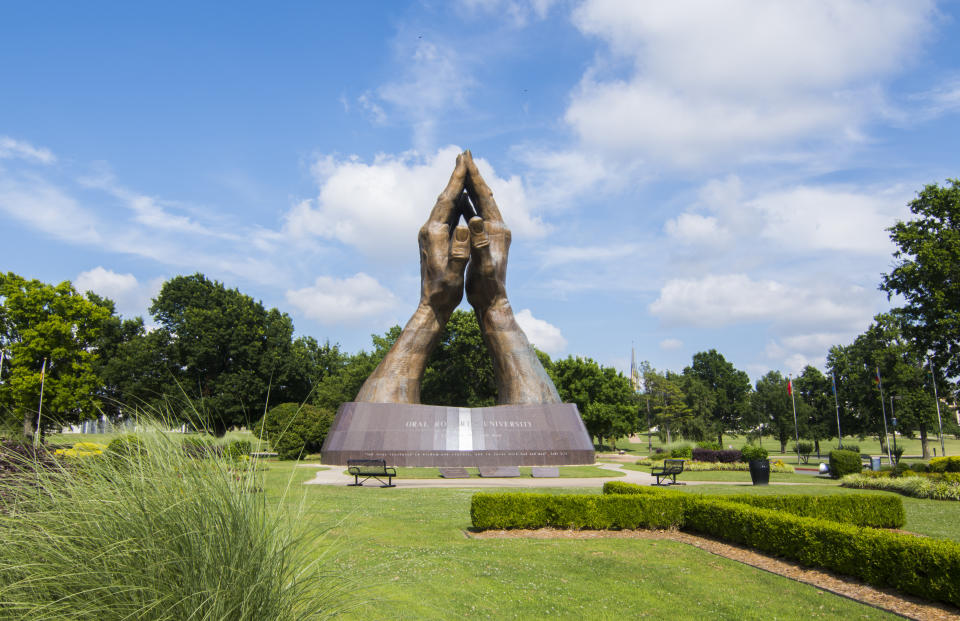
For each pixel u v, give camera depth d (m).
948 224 32.81
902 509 11.50
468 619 6.12
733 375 95.81
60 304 48.41
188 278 53.00
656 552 9.09
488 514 10.52
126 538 3.56
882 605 6.72
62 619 3.35
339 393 51.69
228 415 48.25
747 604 6.68
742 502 11.27
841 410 60.59
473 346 49.06
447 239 26.25
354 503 12.74
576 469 23.25
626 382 60.09
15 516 3.68
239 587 3.67
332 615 4.20
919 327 33.62
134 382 46.38
